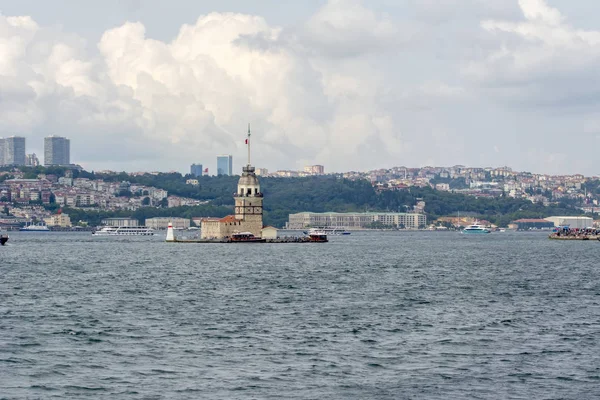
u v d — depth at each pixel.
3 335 155.75
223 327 165.62
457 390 117.19
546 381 121.81
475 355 138.50
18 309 192.88
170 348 143.75
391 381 121.56
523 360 134.75
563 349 143.12
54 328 164.00
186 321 173.50
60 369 128.38
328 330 162.00
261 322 172.12
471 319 176.62
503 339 152.25
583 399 113.06
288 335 156.25
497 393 115.75
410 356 137.62
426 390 117.06
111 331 160.50
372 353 139.88
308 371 127.25
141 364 131.62
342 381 121.56
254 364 131.62
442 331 161.00
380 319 176.62
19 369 128.25
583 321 174.12
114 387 118.12
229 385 119.19
